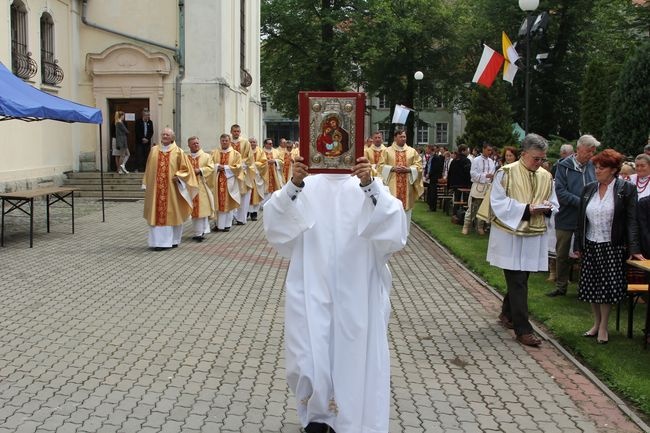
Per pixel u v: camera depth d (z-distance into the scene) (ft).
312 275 12.50
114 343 20.51
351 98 12.17
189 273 31.83
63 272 31.35
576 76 117.29
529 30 39.78
